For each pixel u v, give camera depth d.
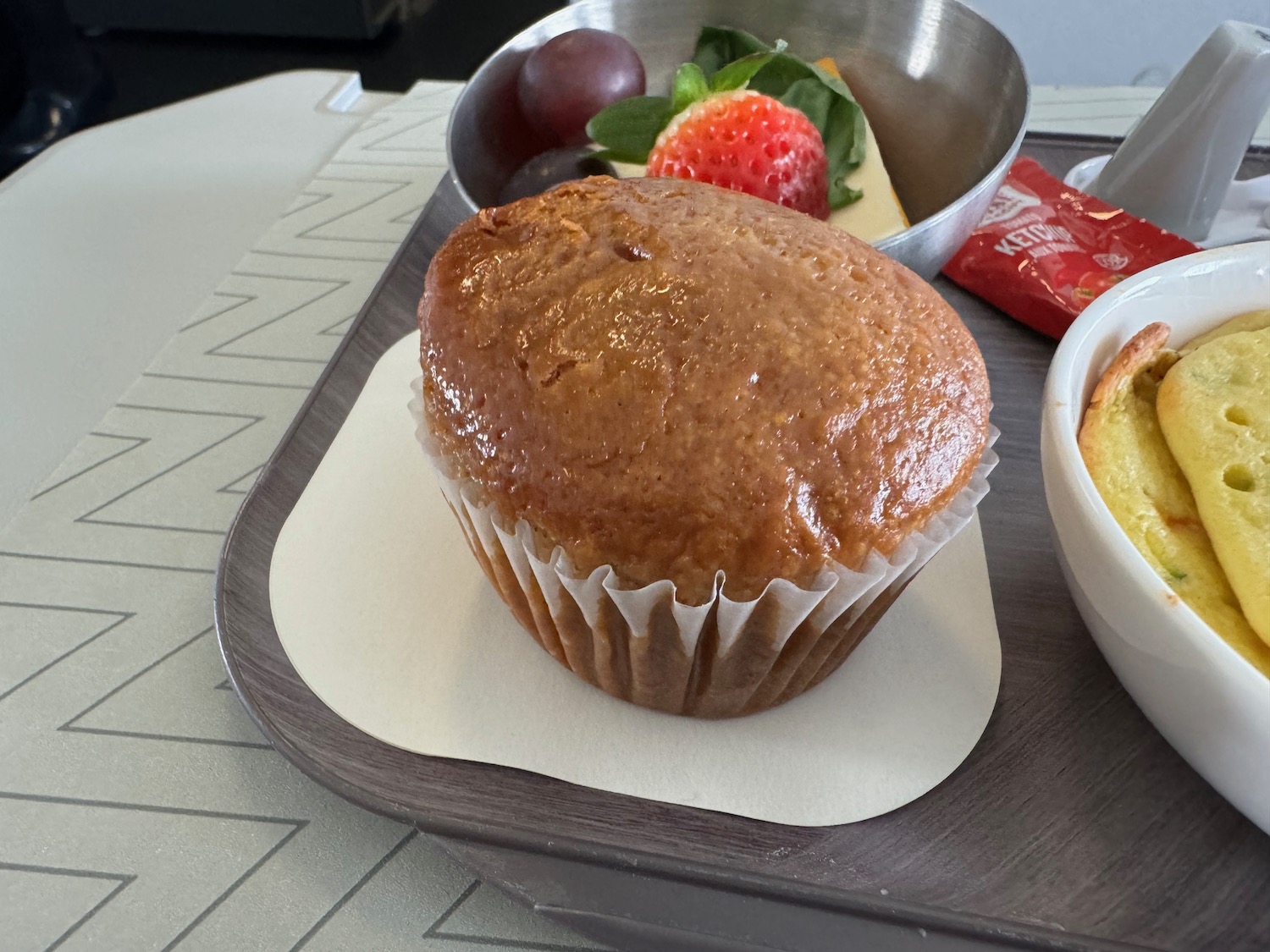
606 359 0.52
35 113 2.02
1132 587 0.51
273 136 1.32
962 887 0.52
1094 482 0.60
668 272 0.53
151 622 0.70
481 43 2.25
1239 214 1.07
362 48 2.26
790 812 0.56
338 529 0.72
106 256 1.11
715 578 0.51
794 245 0.57
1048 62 2.09
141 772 0.61
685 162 0.80
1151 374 0.69
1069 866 0.54
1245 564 0.55
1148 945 0.50
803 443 0.50
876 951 0.50
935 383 0.54
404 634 0.65
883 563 0.52
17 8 1.93
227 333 0.97
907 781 0.58
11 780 0.60
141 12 2.30
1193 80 0.95
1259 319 0.70
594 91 0.93
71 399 0.92
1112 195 1.04
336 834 0.58
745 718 0.62
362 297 1.01
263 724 0.59
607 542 0.52
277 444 0.82
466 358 0.55
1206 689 0.48
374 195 1.17
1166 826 0.55
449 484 0.58
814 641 0.56
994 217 0.94
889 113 1.01
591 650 0.60
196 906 0.55
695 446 0.50
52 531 0.76
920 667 0.64
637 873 0.53
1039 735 0.60
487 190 0.95
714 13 1.04
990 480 0.76
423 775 0.57
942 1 0.93
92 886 0.55
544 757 0.59
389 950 0.54
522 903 0.52
